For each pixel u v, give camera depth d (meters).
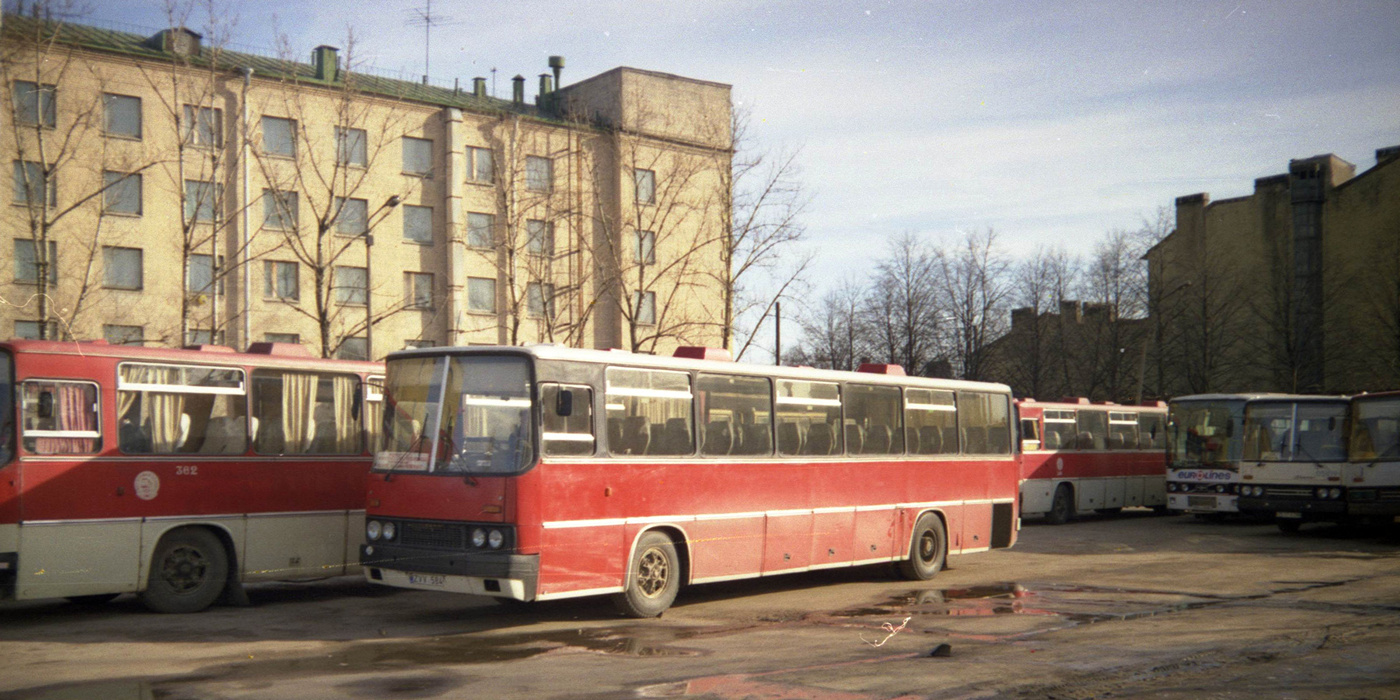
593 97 55.19
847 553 15.98
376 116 47.09
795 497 15.25
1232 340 57.50
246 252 43.25
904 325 54.94
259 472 14.25
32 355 12.55
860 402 16.62
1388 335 53.88
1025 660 9.99
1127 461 32.12
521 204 49.56
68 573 12.52
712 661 10.16
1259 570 17.81
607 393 12.91
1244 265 60.34
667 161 53.91
